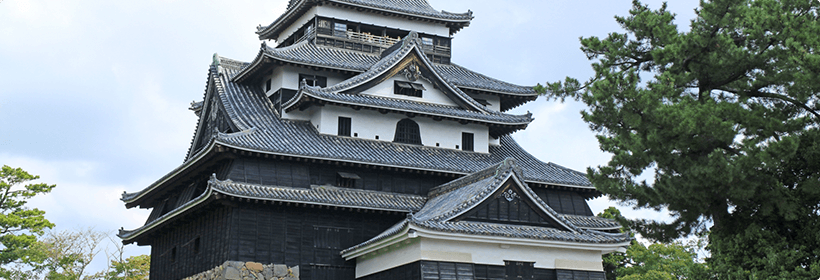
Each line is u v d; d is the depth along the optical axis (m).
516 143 45.00
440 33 49.97
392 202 35.56
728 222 26.28
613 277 57.78
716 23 25.38
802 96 23.31
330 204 33.56
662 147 24.25
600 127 25.80
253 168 34.25
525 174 38.66
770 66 25.02
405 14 48.53
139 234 41.78
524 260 30.72
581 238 31.20
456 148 40.81
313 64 41.34
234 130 38.31
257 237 32.75
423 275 28.50
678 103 24.12
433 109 39.69
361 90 39.25
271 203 32.94
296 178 34.78
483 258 29.98
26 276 54.78
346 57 45.00
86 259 57.00
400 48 41.25
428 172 37.31
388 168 36.69
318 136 38.00
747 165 22.92
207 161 35.75
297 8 48.16
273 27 52.59
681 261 50.62
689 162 24.05
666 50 25.05
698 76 26.05
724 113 23.92
